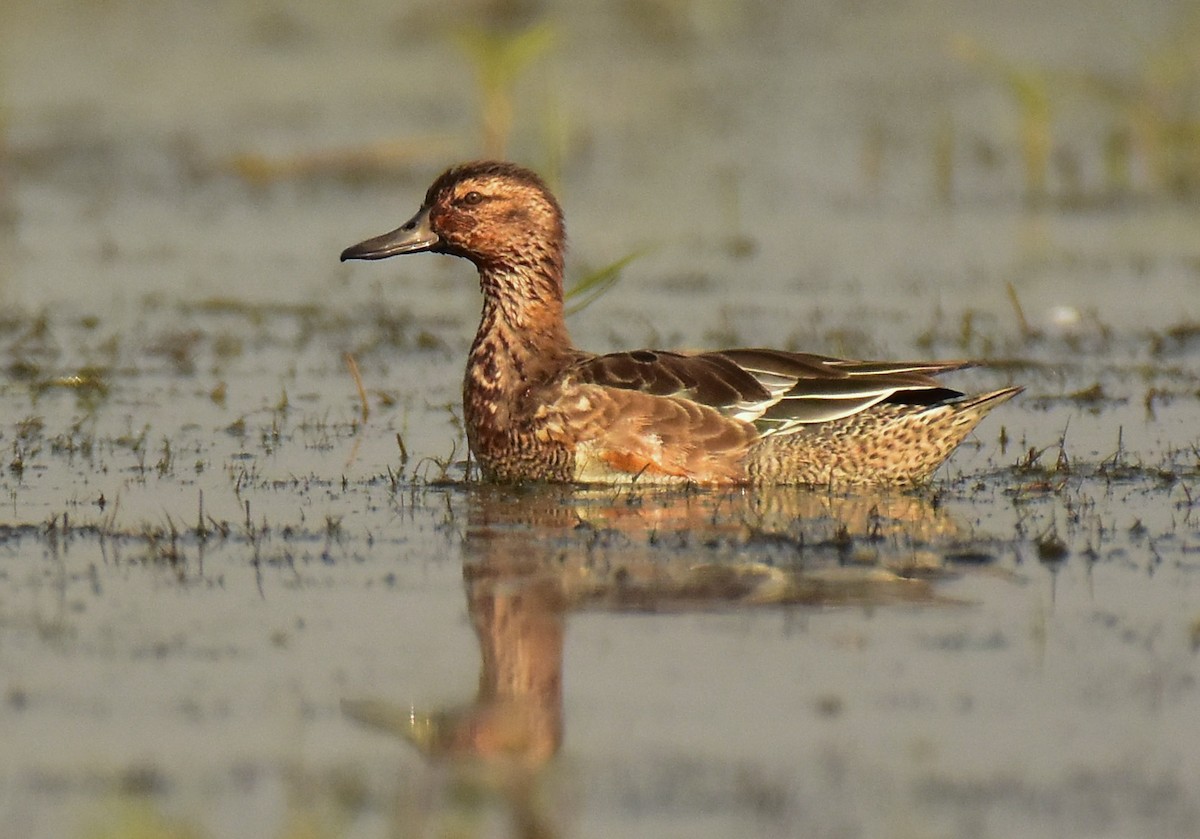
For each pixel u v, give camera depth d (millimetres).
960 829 7945
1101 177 24938
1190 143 25312
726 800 8242
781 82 30781
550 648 9938
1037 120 24359
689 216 23016
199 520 11984
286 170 24891
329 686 9500
